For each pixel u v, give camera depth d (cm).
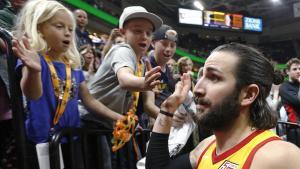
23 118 136
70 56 166
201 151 116
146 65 202
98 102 176
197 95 104
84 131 156
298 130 305
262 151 92
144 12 191
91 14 1298
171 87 264
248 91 100
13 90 135
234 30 2017
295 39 2017
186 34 2041
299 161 88
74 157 148
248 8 2084
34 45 148
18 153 134
